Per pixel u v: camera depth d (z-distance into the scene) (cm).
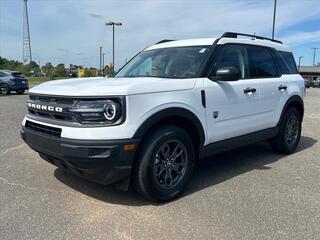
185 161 467
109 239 351
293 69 705
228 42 550
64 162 417
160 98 429
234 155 675
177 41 591
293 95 671
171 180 453
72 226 376
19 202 435
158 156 437
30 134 455
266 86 600
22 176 530
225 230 371
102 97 396
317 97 2733
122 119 396
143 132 409
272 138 661
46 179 516
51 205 428
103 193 467
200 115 477
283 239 355
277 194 473
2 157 636
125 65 611
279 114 641
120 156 396
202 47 534
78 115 399
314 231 372
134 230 369
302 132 947
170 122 455
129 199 450
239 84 545
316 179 537
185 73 502
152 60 562
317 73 9300
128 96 399
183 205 435
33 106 461
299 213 414
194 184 511
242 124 553
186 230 370
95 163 394
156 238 353
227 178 539
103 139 390
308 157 670
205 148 497
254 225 383
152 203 439
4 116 1189
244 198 458
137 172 422
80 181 509
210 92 491
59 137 409
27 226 374
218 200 451
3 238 350
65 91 416
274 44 667
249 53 589
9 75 2347
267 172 570
